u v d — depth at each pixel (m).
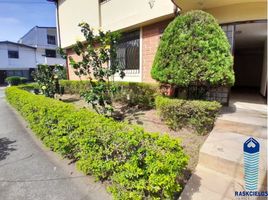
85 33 4.98
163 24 6.17
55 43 28.34
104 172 2.56
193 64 3.70
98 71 5.02
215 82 3.71
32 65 26.28
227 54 3.74
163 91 5.05
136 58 7.26
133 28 7.09
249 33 6.74
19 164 3.25
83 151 2.75
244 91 9.15
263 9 4.41
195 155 3.09
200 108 3.63
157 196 2.06
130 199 2.11
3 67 23.72
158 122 4.41
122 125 2.76
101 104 5.02
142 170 2.05
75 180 2.75
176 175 2.10
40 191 2.54
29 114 4.78
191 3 4.62
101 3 8.15
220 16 4.82
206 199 2.18
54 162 3.29
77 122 2.99
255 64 11.91
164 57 4.07
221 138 3.28
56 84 8.15
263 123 3.54
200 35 3.72
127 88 6.26
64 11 10.81
